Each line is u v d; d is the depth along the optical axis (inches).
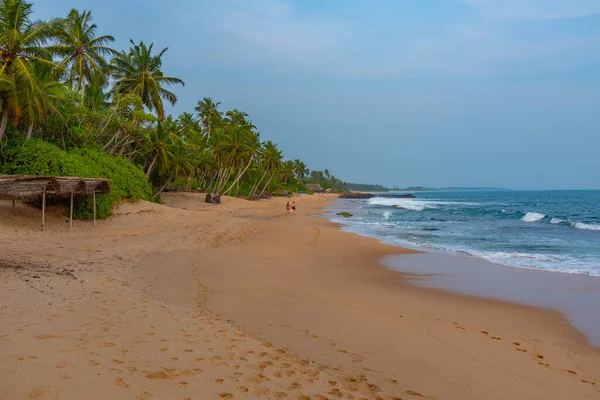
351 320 286.5
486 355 235.8
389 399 165.6
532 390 192.4
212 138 2176.4
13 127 893.2
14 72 726.5
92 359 162.6
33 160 767.1
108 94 1360.7
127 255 484.1
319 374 184.1
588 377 213.8
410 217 1477.6
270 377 171.2
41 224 665.6
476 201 3329.2
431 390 181.9
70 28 1130.0
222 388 152.2
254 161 2751.0
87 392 132.4
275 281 407.5
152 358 174.4
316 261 548.1
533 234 916.6
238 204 1828.2
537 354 244.4
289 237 775.1
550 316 321.4
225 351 197.2
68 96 1015.6
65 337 186.7
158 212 937.5
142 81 1332.4
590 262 555.8
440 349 239.6
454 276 469.7
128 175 975.6
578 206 2266.2
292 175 4008.4
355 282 430.0
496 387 192.5
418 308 336.8
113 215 845.8
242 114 2610.7
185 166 1439.5
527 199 3693.4
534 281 442.9
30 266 357.7
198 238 688.4
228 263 489.1
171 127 1581.0
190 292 334.3
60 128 1002.1
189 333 219.0
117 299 280.1
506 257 598.2
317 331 256.2
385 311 320.8
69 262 404.2
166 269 423.2
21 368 144.3
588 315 323.9
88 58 1166.3
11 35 720.3
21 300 242.8
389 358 219.0
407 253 633.6
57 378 140.2
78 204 774.5
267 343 222.4
